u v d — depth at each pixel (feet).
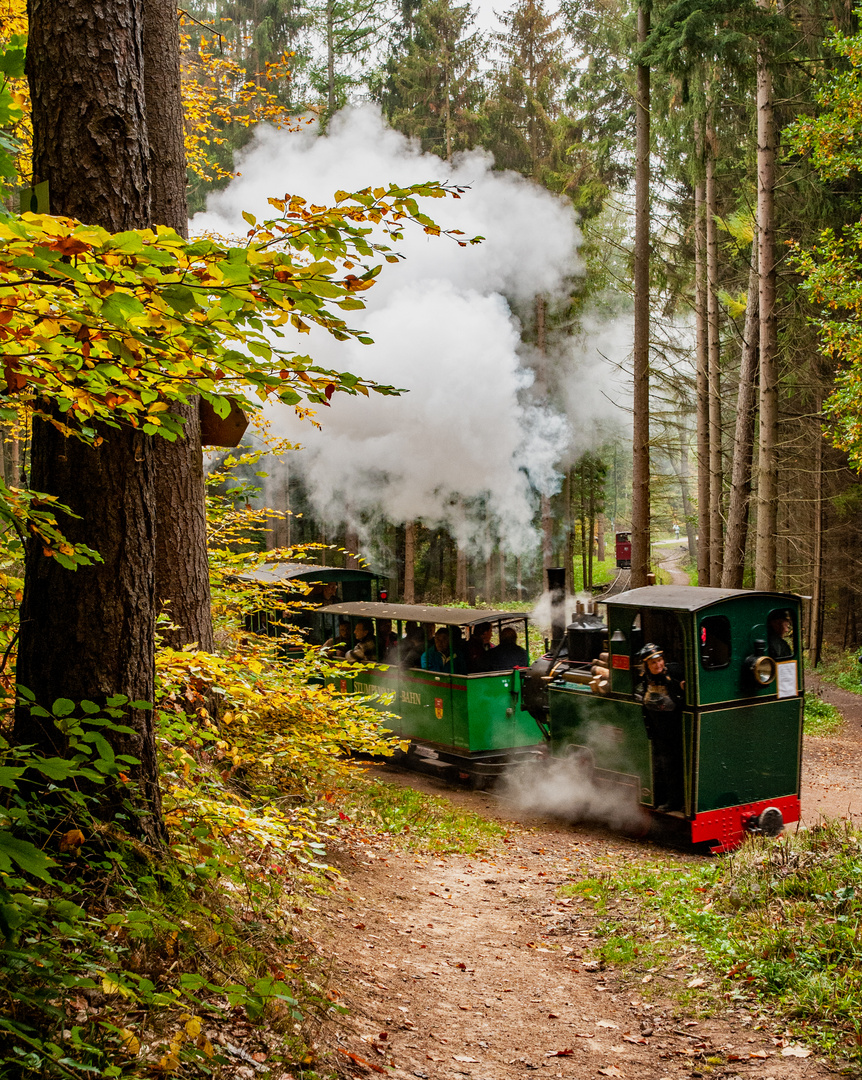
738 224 58.39
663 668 25.93
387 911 19.03
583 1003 15.30
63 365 8.07
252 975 10.94
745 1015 13.88
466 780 36.73
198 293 6.86
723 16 43.27
